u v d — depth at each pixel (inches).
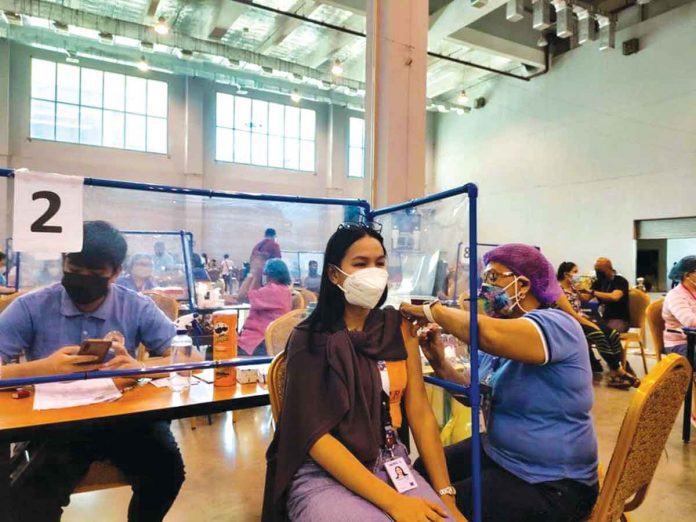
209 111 361.4
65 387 56.7
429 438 48.1
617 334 159.5
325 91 383.9
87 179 55.2
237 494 84.6
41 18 267.4
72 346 57.0
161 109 346.3
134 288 65.1
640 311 179.3
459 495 47.2
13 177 51.8
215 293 82.9
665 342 128.6
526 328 44.3
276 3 270.7
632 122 276.8
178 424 117.5
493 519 45.7
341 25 293.7
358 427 42.8
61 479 55.9
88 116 323.9
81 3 274.8
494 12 302.7
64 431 46.3
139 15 289.1
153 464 60.7
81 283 57.8
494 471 48.6
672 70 257.8
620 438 40.4
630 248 278.1
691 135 249.9
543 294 49.6
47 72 311.6
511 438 47.8
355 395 43.4
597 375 175.6
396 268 61.8
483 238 380.2
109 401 52.8
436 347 54.2
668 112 259.4
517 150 352.2
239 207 77.6
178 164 351.6
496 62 344.2
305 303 80.7
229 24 286.2
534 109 338.3
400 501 38.6
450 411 77.6
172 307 76.0
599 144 295.1
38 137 309.3
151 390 57.3
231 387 59.2
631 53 276.4
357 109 402.3
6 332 55.7
